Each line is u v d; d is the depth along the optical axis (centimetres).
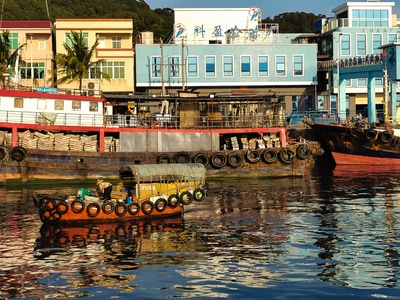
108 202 2609
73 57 5512
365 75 6034
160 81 6169
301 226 2514
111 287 1706
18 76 5241
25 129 4016
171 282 1744
